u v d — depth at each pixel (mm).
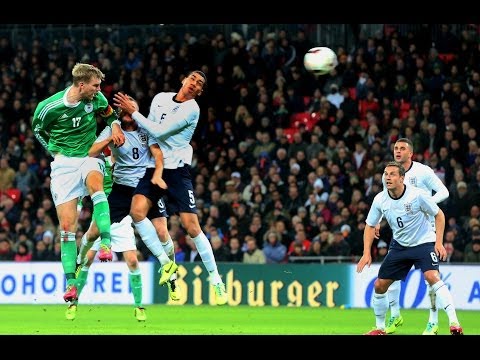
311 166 41719
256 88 46344
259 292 35500
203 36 47969
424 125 42219
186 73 47531
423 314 30891
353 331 22859
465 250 36438
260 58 47062
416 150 41812
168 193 23656
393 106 44000
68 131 21594
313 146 42406
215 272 24016
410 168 23062
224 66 47000
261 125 45156
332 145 42062
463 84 44562
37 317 27250
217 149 45125
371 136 42531
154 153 23234
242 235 39094
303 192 40688
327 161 41562
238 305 35531
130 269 24891
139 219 23359
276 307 34438
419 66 45125
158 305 35125
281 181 41500
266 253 37438
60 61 49406
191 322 25641
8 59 50000
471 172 40406
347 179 40781
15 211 42000
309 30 48875
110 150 24625
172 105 23188
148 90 47594
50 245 39250
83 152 21828
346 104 44031
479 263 33781
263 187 41406
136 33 50031
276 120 45375
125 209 24625
